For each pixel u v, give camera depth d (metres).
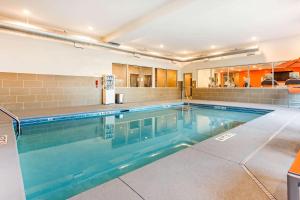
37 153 3.27
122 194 1.56
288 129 3.79
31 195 1.99
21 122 4.75
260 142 2.95
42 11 4.95
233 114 7.27
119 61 9.00
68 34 6.37
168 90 11.58
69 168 2.69
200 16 5.14
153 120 6.26
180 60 10.53
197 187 1.67
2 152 2.31
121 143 3.91
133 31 5.94
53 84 6.87
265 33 6.77
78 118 5.90
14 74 6.00
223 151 2.57
